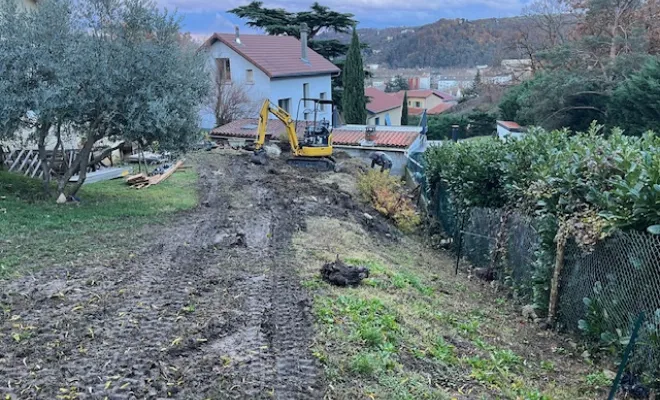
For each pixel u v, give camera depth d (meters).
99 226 10.05
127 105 10.96
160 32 11.61
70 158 15.00
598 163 6.60
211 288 7.11
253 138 24.92
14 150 14.48
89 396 4.34
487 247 10.39
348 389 4.74
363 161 22.33
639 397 5.25
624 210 5.73
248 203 13.27
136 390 4.47
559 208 7.13
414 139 23.52
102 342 5.30
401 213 14.52
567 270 6.98
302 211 12.88
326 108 36.31
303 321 6.09
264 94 30.89
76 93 10.65
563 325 7.05
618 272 5.86
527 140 9.88
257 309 6.41
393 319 6.41
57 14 10.84
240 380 4.74
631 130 25.75
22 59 10.23
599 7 31.33
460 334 6.69
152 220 10.94
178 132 11.62
